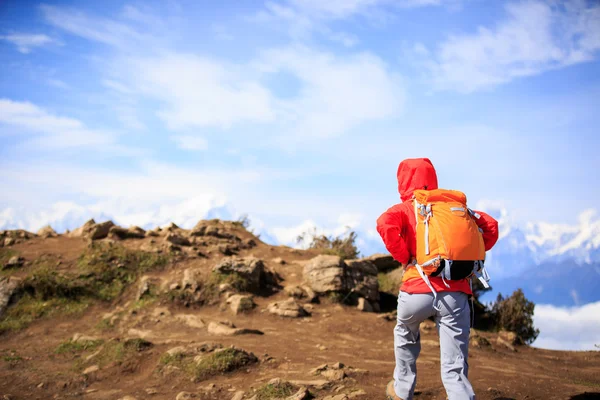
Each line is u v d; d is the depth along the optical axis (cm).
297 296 1128
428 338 907
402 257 400
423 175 425
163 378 637
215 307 1064
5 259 1205
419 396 527
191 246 1323
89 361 730
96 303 1073
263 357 684
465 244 381
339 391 548
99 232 1337
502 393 548
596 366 823
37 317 1016
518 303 1293
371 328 969
